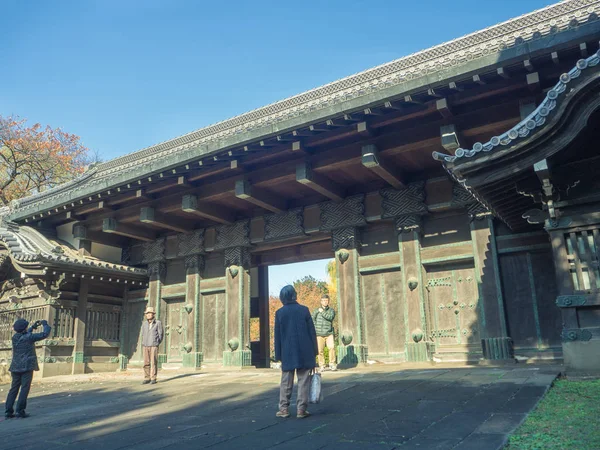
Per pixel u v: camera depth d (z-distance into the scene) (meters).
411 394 6.34
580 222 6.74
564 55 7.40
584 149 6.76
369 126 9.42
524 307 9.62
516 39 7.48
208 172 11.47
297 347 5.53
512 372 7.39
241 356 12.88
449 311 10.57
